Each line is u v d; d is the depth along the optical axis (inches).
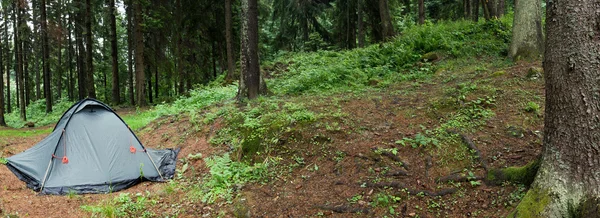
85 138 229.5
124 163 224.7
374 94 296.8
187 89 831.7
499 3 595.5
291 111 261.4
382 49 475.8
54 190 202.7
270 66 607.5
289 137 225.6
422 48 443.8
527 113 208.8
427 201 151.3
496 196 143.0
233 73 655.8
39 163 223.8
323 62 527.2
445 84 294.5
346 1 770.8
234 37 813.9
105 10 767.1
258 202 175.0
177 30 741.9
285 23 880.3
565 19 114.4
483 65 344.8
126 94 1413.6
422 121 221.6
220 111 299.6
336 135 218.1
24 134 431.8
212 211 174.1
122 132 240.8
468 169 166.9
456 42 421.4
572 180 112.3
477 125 203.0
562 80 115.7
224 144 246.5
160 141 292.8
